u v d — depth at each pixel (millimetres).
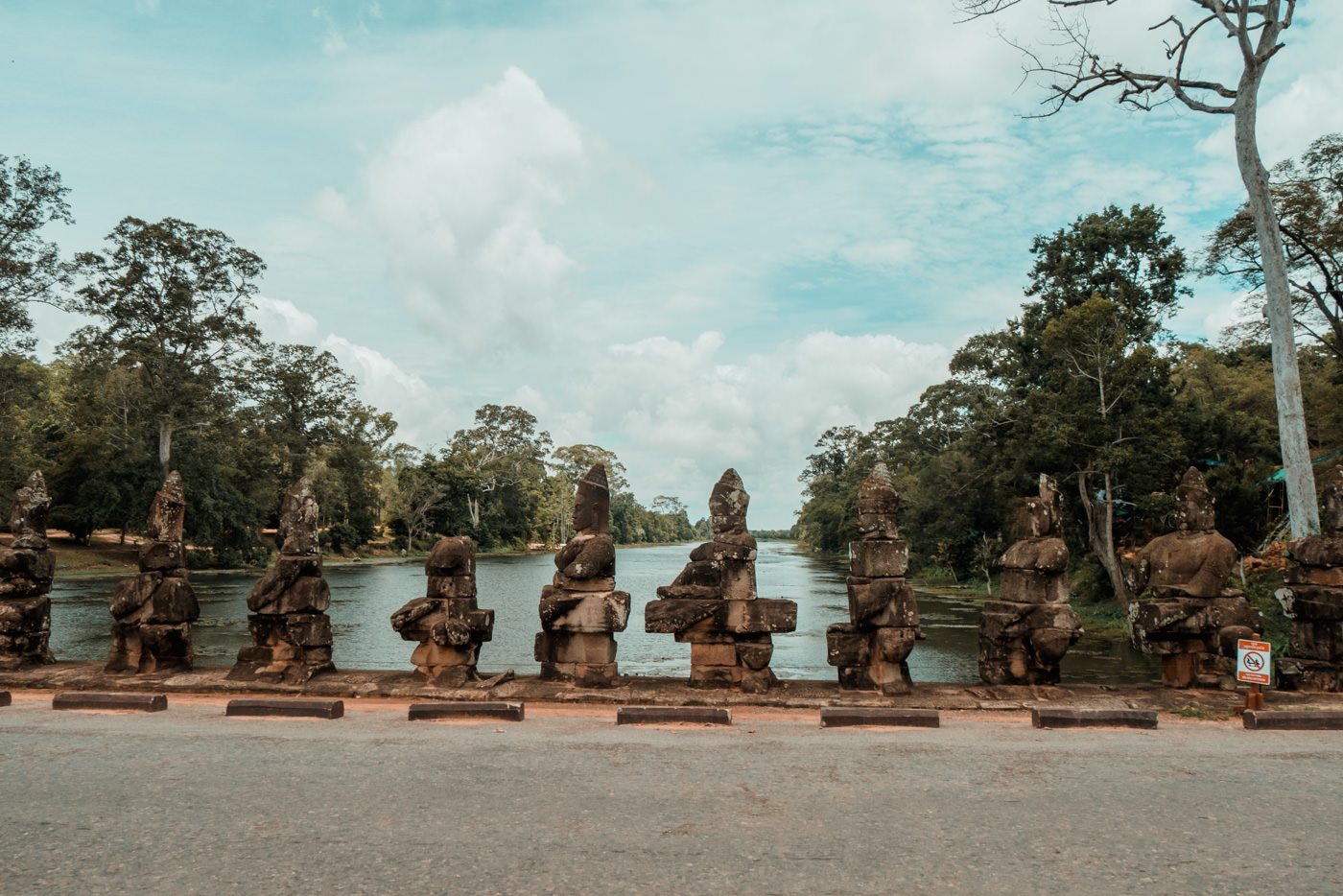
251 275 52594
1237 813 5176
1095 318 30750
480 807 5145
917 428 61688
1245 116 18125
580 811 5090
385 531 90625
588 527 8891
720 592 8625
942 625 29031
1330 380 37375
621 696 8281
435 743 6676
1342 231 27422
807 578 56344
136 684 8805
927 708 8039
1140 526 34812
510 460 106750
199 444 52906
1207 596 8641
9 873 4094
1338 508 8898
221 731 7055
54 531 57875
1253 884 4129
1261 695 7992
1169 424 30266
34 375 45844
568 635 8758
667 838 4648
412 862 4258
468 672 8727
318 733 7020
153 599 9141
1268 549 27828
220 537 55031
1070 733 7297
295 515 9062
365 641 24359
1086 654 23125
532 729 7262
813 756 6410
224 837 4590
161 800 5219
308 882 4016
